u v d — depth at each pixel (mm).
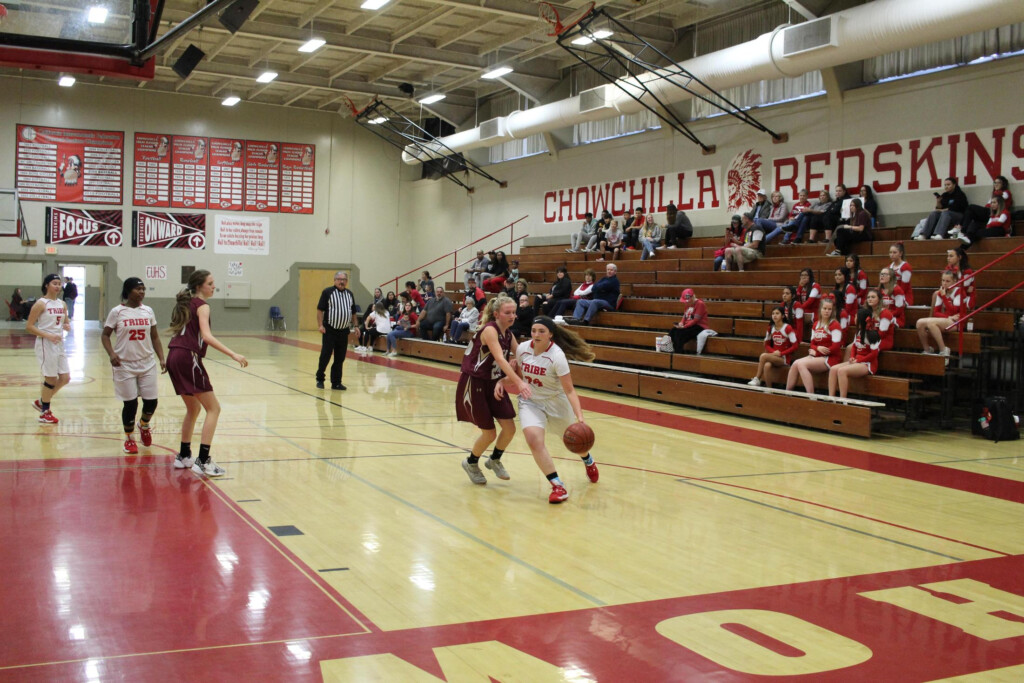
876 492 6949
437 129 28078
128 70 5215
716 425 10430
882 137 15250
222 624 3873
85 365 15516
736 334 13617
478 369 6789
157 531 5359
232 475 7027
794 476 7527
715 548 5289
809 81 16688
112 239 25859
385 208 29547
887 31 12523
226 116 27062
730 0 16969
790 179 16859
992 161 13617
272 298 27984
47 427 8992
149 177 26188
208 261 27094
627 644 3756
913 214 14781
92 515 5684
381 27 19438
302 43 19125
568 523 5797
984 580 4785
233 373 14992
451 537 5398
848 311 11703
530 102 23141
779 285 14203
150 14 5270
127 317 7738
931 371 10297
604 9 15953
